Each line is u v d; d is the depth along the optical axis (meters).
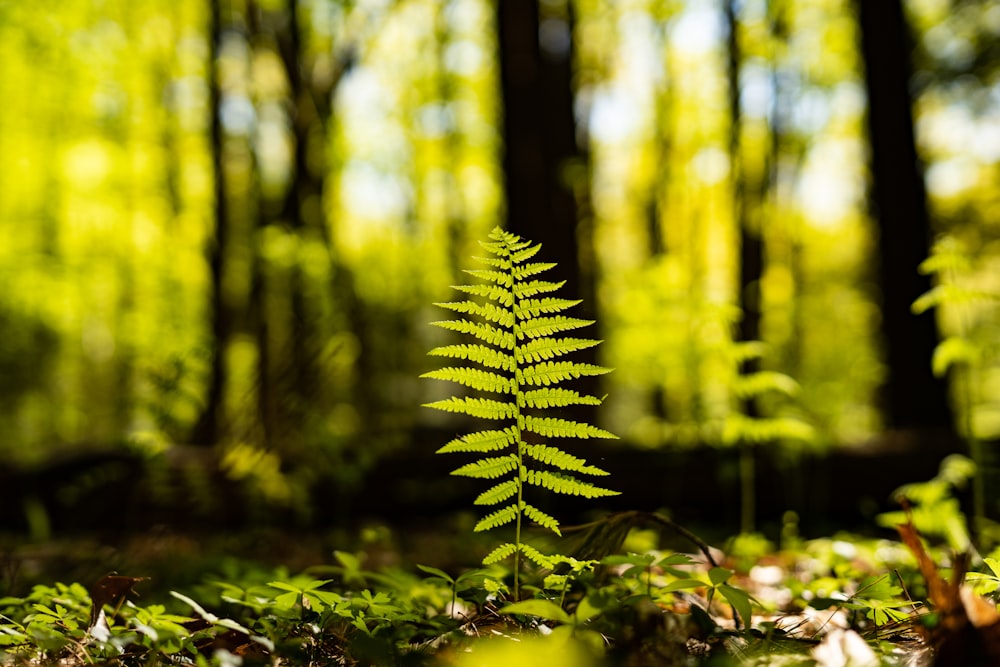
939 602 2.00
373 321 15.97
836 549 4.05
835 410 9.76
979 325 11.79
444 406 2.40
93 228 19.89
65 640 2.31
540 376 2.41
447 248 20.22
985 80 14.56
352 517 8.28
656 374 9.77
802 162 17.91
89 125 18.45
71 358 18.95
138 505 7.82
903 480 7.87
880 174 10.80
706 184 18.92
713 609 2.79
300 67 13.97
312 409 9.34
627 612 2.25
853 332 18.89
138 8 16.20
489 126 19.81
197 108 18.61
